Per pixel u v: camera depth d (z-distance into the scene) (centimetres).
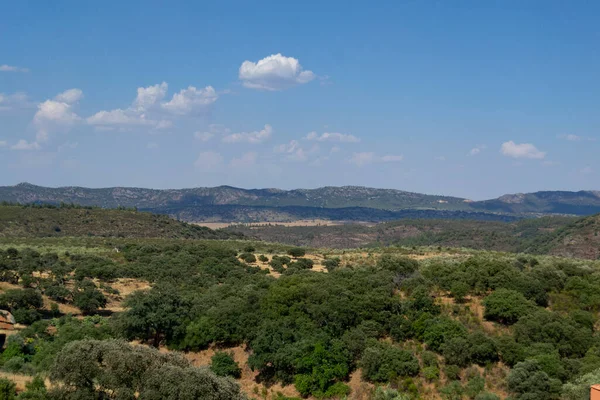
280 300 6238
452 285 6631
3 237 15075
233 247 14362
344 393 5097
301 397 5188
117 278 9544
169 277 9469
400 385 5062
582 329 5588
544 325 5525
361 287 6562
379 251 13062
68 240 14850
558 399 4638
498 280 6569
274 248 15300
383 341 5703
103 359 3262
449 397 4884
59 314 7325
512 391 4831
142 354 3291
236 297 6700
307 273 7800
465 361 5238
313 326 5753
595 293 6525
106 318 7200
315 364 5281
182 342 6000
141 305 6094
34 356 5075
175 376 3150
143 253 11625
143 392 3130
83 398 3114
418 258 10400
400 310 6147
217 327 6003
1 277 8212
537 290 6412
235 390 3350
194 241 16062
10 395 3194
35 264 9362
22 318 6619
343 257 11819
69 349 3259
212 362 5656
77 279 8994
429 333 5534
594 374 4675
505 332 5719
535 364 4903
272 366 5572
